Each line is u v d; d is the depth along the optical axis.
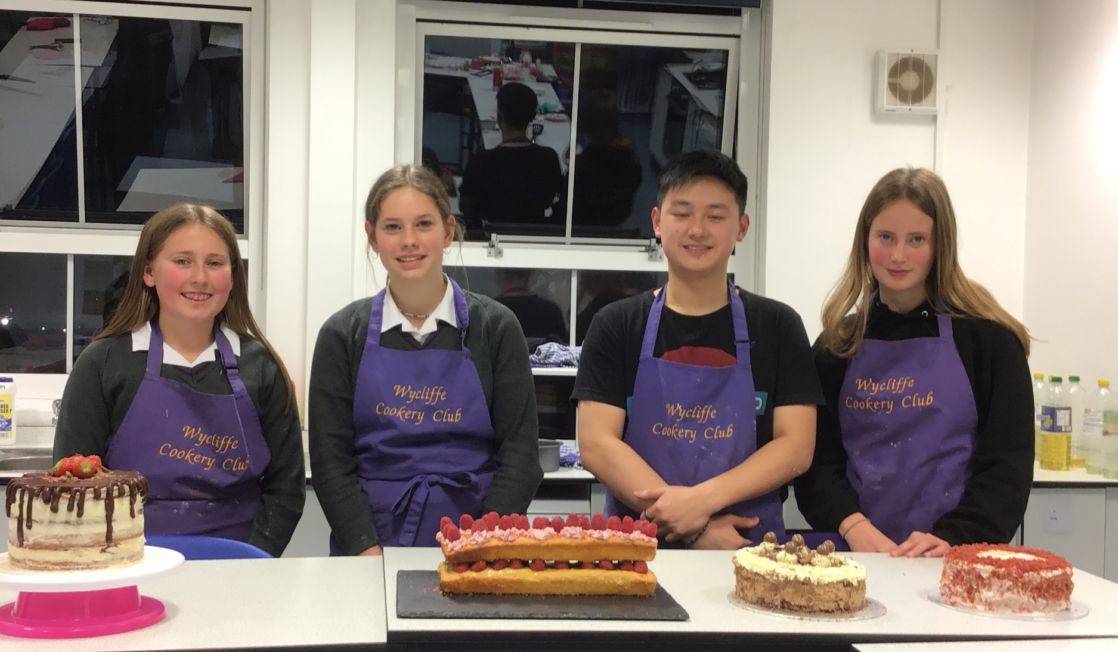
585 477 3.13
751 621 1.32
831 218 3.67
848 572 1.40
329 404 2.12
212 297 2.14
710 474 2.03
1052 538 3.01
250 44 3.56
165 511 2.10
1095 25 3.37
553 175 3.81
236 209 3.69
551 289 3.83
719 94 3.81
